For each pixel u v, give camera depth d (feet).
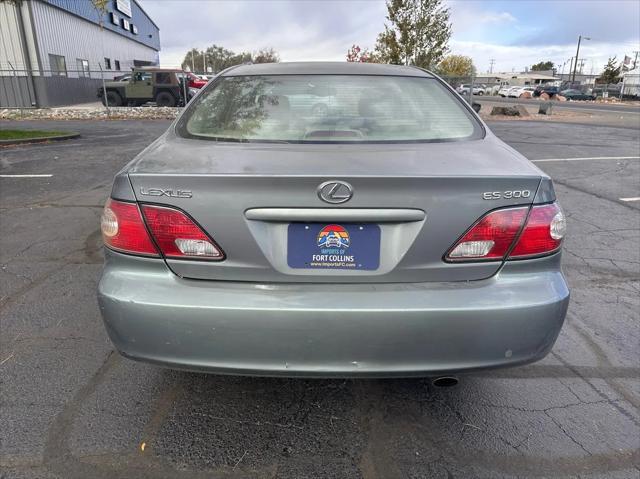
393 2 66.80
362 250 6.15
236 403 8.02
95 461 6.73
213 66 272.10
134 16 145.18
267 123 8.02
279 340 6.10
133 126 53.01
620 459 6.91
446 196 6.07
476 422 7.64
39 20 77.20
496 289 6.27
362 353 6.15
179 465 6.71
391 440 7.25
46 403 7.89
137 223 6.31
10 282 12.37
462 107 8.96
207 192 6.06
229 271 6.21
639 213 19.52
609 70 252.42
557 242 6.57
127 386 8.36
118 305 6.27
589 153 35.17
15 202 20.01
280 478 6.53
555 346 9.85
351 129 7.91
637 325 10.74
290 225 6.10
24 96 73.97
